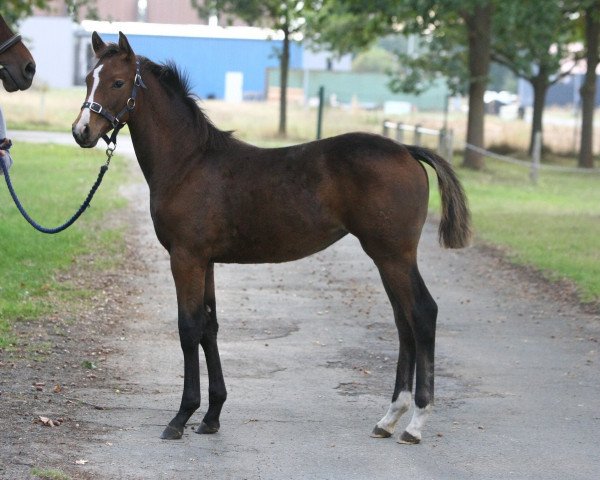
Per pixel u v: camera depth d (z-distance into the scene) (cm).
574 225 1736
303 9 3173
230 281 1245
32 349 847
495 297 1173
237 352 895
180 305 658
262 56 6050
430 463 605
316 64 6669
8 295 1035
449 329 1003
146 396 739
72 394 729
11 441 606
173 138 666
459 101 6525
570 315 1066
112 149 689
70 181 2033
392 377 822
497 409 726
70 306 1024
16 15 2728
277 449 629
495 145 3550
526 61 3209
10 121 3616
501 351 911
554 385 795
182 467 588
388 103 5578
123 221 1641
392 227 635
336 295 1174
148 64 673
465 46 3291
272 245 657
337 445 639
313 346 925
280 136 3538
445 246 658
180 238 657
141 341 914
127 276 1218
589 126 3167
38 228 730
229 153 664
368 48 3422
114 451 609
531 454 623
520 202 2136
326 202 645
